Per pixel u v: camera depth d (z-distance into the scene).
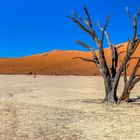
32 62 132.25
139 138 9.80
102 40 19.14
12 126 11.59
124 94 19.27
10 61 136.75
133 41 18.62
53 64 123.81
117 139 9.66
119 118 13.55
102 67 19.38
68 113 14.96
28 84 39.25
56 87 34.09
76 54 131.38
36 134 10.30
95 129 11.14
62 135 10.16
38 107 17.05
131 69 86.62
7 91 27.62
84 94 25.86
